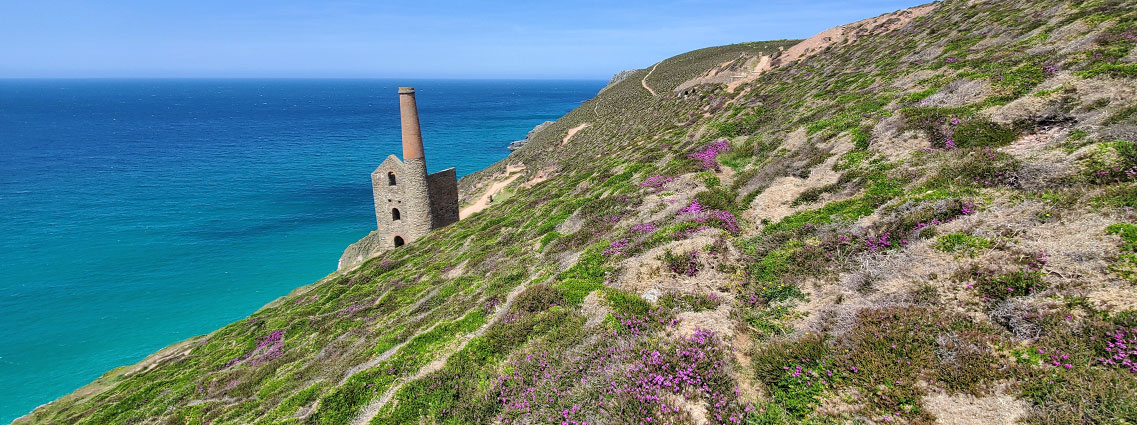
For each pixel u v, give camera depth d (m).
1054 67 19.20
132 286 49.09
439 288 23.58
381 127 193.38
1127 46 18.58
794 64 61.69
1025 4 36.25
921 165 15.23
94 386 29.17
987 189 12.34
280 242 61.75
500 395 10.23
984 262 9.17
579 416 8.64
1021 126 15.27
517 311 13.37
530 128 184.00
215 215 72.38
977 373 7.18
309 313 28.55
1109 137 12.12
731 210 17.75
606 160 48.97
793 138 24.06
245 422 15.34
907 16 57.69
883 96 26.19
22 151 128.12
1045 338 7.28
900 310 8.80
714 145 29.44
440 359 12.58
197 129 182.88
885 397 7.29
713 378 8.57
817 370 8.16
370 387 12.54
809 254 12.08
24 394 32.97
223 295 47.62
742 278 12.34
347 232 65.69
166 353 32.28
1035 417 6.37
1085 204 9.52
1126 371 6.47
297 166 110.31
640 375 8.82
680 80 99.00
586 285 13.79
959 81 21.16
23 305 44.91
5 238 61.84
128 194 83.81
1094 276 7.87
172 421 18.59
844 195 15.50
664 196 23.14
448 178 43.41
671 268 13.49
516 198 47.59
